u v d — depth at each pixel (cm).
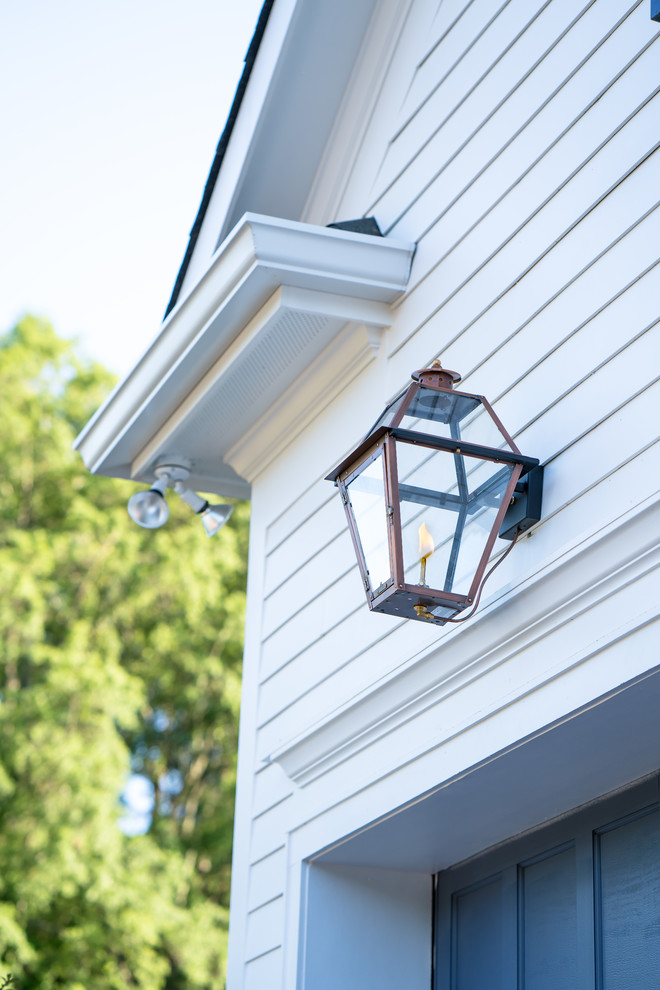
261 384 421
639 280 260
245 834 409
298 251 355
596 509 256
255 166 423
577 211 286
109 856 1277
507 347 304
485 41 343
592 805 305
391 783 323
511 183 317
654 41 268
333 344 395
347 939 360
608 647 245
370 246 360
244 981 384
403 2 391
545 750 274
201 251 443
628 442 252
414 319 356
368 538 263
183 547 1517
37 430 1529
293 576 416
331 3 394
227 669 1564
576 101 294
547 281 293
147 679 1563
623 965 282
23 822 1262
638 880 283
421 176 367
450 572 254
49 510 1546
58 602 1463
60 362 1627
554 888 315
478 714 284
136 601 1489
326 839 353
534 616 264
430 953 365
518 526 276
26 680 1450
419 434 260
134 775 1591
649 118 266
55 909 1326
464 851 352
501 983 328
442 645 292
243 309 378
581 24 296
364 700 330
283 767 380
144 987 1312
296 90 411
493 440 276
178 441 459
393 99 392
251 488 485
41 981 1288
